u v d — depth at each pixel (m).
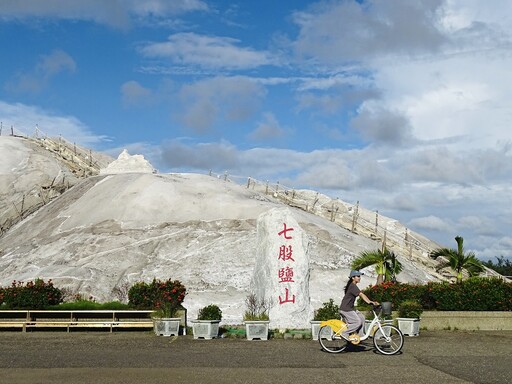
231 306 33.78
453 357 17.16
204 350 18.75
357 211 55.28
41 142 65.31
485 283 25.59
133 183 48.53
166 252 40.62
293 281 25.31
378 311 23.25
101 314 25.88
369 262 31.44
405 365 15.75
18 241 44.84
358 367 15.42
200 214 44.53
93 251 41.00
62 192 54.81
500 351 18.44
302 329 24.30
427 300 26.12
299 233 25.89
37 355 17.48
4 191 53.47
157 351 18.48
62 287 36.12
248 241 41.25
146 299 26.39
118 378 13.73
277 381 13.45
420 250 50.38
